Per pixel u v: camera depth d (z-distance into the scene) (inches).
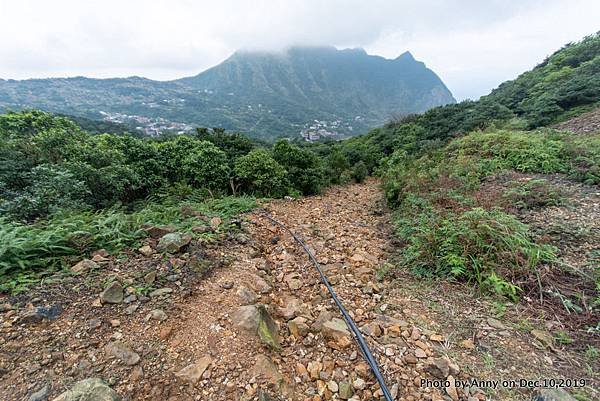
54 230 109.4
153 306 85.6
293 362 75.7
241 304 91.7
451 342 82.6
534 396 62.9
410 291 113.9
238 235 155.7
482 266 114.9
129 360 65.7
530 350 78.5
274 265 136.9
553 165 235.0
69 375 60.2
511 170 250.5
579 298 96.1
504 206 170.6
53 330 70.4
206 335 76.7
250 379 65.2
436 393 65.2
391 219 227.6
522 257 115.8
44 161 206.5
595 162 218.7
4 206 136.7
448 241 131.0
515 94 908.0
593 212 154.7
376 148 967.6
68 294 83.3
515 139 295.4
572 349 78.2
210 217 179.9
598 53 928.3
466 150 326.0
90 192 194.5
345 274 128.6
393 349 79.0
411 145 790.5
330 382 68.9
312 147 1097.4
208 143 341.7
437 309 100.3
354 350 79.0
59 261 100.3
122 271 99.8
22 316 71.4
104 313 79.3
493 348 79.6
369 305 104.1
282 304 104.4
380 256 154.6
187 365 67.2
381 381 66.9
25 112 268.5
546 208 167.5
